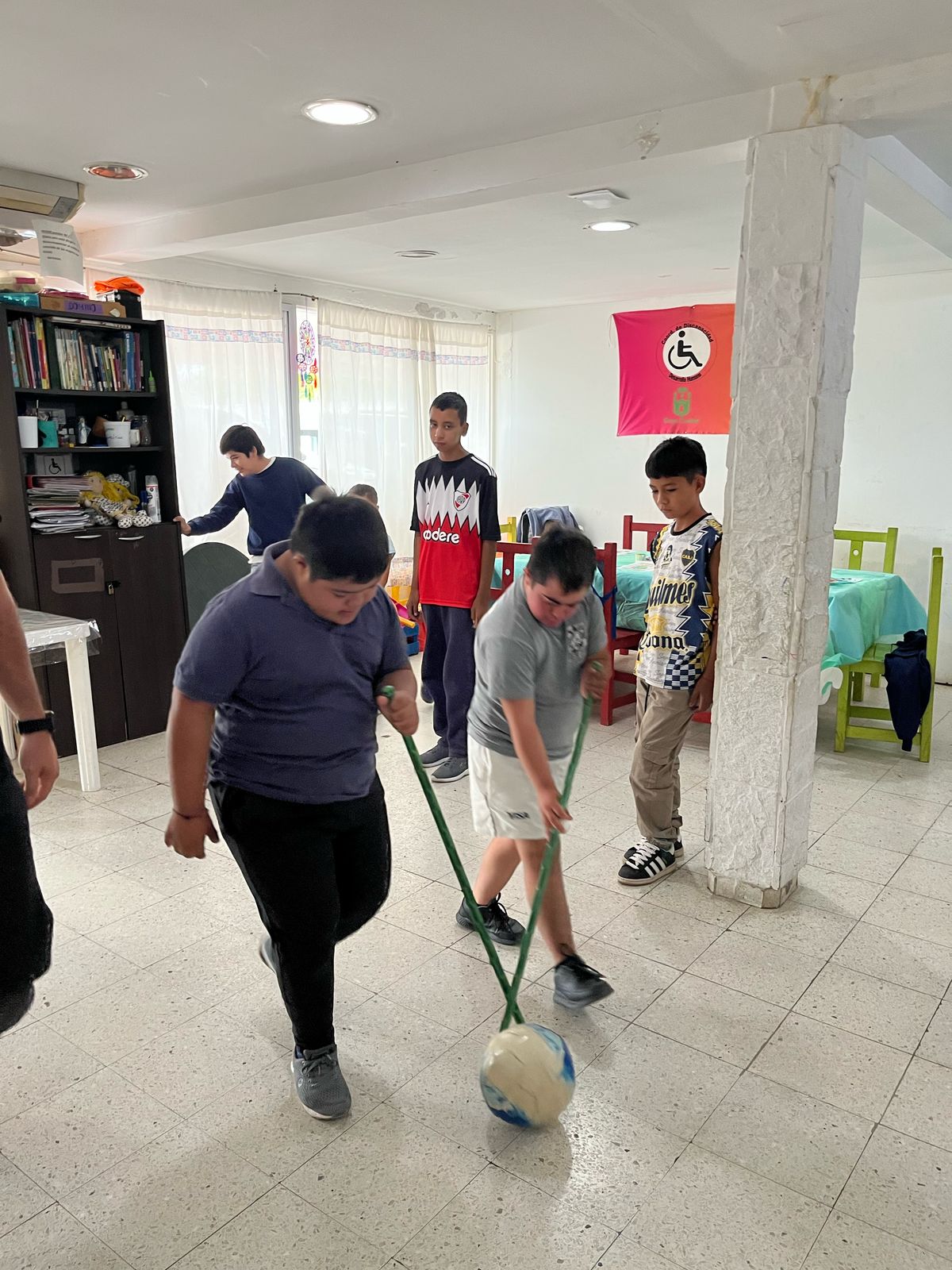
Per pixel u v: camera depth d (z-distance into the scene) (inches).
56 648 151.9
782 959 93.7
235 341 204.5
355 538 58.5
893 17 77.5
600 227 165.5
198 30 82.0
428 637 147.1
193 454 198.8
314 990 70.2
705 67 89.4
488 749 79.9
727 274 214.7
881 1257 59.3
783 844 102.0
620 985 89.0
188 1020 84.1
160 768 150.1
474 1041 80.6
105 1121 71.6
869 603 164.2
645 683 110.0
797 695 98.2
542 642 74.9
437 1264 58.8
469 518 137.3
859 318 211.9
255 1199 63.9
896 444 212.1
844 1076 76.4
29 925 55.6
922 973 91.4
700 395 236.4
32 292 144.6
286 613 63.1
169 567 167.6
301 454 225.3
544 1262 58.9
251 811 66.6
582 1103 73.2
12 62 89.2
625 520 236.7
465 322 266.4
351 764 68.4
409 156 120.0
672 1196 64.0
